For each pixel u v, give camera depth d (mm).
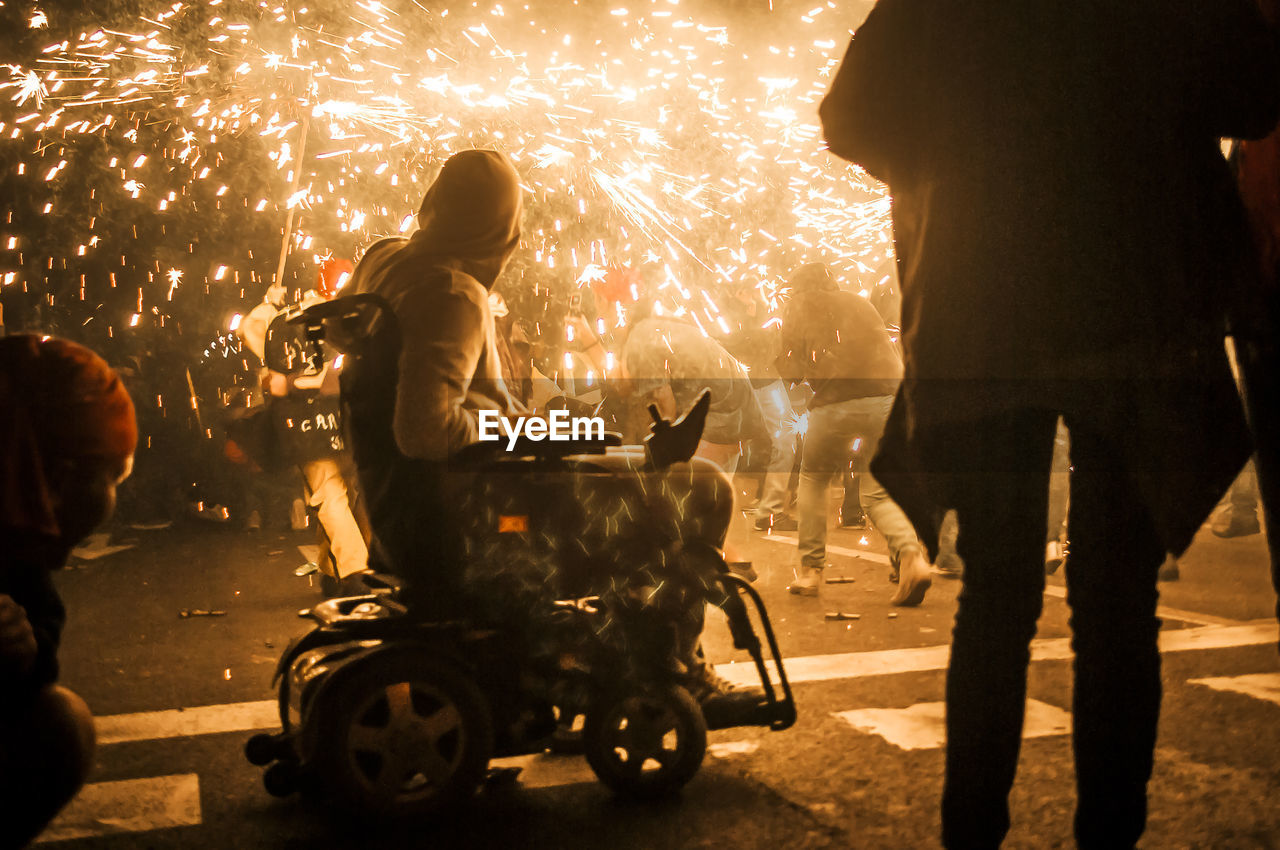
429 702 3326
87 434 2309
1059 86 2359
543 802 3463
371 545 3797
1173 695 4238
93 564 9055
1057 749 3713
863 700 4414
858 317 6758
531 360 8047
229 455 11195
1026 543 2445
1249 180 2828
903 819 3180
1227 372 2363
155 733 4262
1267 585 6492
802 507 6871
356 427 3549
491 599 3430
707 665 3826
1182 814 3084
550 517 3459
